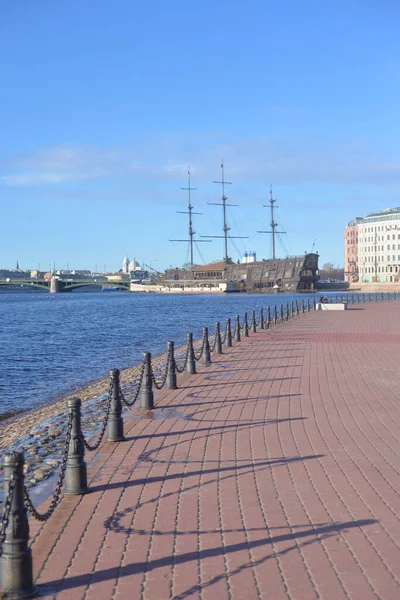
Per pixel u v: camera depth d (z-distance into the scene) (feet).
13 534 17.22
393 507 23.54
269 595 16.78
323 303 211.41
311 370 64.03
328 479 27.32
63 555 19.80
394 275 583.99
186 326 189.06
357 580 17.56
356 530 21.30
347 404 45.19
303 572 18.15
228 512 23.40
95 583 17.78
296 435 35.83
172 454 32.30
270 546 20.11
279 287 622.13
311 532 21.21
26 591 17.02
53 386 76.95
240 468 29.37
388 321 146.10
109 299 570.46
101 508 24.26
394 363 68.74
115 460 31.32
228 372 64.34
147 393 45.24
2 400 67.87
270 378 59.11
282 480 27.30
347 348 85.87
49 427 46.78
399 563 18.63
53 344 133.18
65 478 26.27
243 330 117.39
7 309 358.84
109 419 35.45
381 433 36.04
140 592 17.15
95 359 105.29
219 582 17.63
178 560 19.20
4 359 105.60
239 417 41.37
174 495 25.61
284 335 110.32
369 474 27.96
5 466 17.54
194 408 45.11
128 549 20.16
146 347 124.98
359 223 631.97
